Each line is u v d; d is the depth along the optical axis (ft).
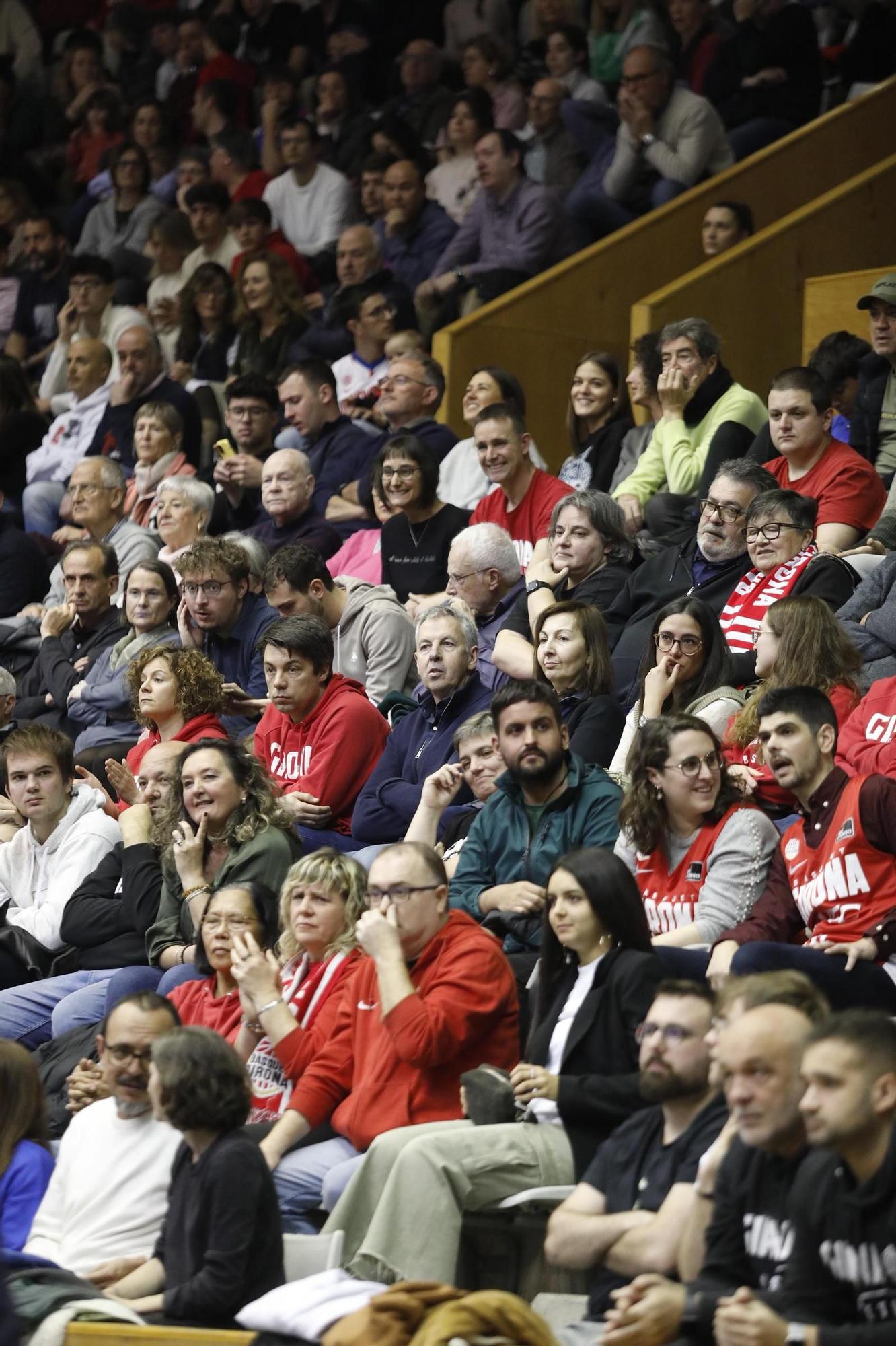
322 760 71.67
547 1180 48.88
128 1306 46.52
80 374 118.01
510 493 85.97
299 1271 47.96
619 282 108.17
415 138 127.44
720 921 54.39
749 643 69.46
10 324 137.18
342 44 141.79
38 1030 67.41
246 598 82.43
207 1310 45.78
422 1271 47.78
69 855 72.69
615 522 76.54
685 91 114.11
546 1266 48.42
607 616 75.25
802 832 54.60
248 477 100.12
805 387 76.38
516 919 57.88
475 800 67.62
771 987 40.78
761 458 81.15
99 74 155.12
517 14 140.67
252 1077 56.24
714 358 87.66
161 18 156.15
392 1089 52.44
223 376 117.39
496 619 78.02
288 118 135.23
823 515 75.56
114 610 90.68
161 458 104.37
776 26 117.39
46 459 116.67
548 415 107.14
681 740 55.57
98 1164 52.85
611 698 66.33
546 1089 48.29
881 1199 38.19
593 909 50.34
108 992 64.23
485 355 105.19
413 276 119.34
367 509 96.22
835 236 104.53
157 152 143.43
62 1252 51.88
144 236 136.77
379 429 103.14
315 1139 53.62
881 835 52.95
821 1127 38.19
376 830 68.69
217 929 59.11
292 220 129.49
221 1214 46.32
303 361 101.65
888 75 118.32
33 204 146.30
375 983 54.19
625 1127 45.60
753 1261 40.60
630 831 56.29
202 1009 59.36
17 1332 37.88
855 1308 38.58
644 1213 43.65
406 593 85.92
